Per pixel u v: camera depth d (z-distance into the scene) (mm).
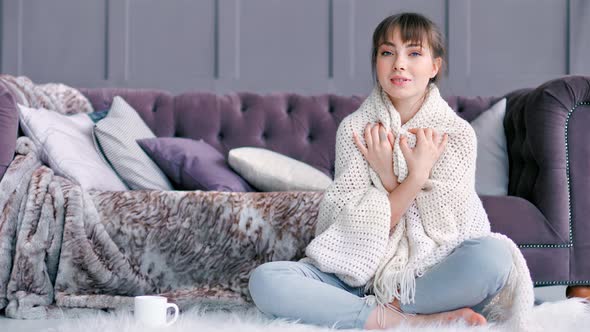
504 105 3004
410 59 1910
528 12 4023
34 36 3980
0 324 2014
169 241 2279
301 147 3072
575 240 2518
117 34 3961
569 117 2576
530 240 2482
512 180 2852
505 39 4020
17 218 2254
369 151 1890
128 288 2250
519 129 2799
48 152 2477
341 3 3998
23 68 3980
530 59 4023
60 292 2189
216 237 2270
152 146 2746
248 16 4004
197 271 2275
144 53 3980
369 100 2008
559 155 2549
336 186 1916
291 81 4004
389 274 1765
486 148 2914
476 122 2994
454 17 3996
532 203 2586
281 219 2256
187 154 2727
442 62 2006
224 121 3115
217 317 1854
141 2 3988
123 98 3119
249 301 2209
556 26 4027
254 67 4004
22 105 2617
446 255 1779
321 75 4012
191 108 3117
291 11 4020
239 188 2672
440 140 1902
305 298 1715
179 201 2293
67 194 2234
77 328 1739
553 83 2604
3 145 2324
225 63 3980
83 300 2158
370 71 4004
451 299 1699
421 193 1861
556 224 2510
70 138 2578
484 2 4016
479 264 1662
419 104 1976
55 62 3980
